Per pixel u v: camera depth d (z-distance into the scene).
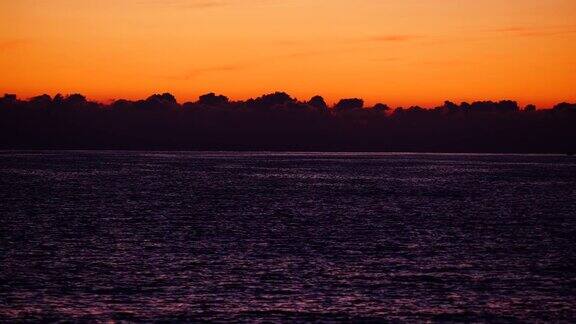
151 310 54.56
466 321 52.62
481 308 55.94
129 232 96.25
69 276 65.44
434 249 83.38
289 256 77.44
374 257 77.31
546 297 59.25
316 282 64.19
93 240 88.00
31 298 57.25
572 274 68.56
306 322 52.19
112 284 62.53
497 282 64.75
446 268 71.19
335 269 70.19
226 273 67.69
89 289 60.53
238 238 91.38
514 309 55.66
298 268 70.50
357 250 82.00
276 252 80.00
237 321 52.25
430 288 62.16
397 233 97.94
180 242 87.25
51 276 65.25
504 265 73.06
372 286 62.72
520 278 66.50
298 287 62.16
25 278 64.19
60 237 90.25
